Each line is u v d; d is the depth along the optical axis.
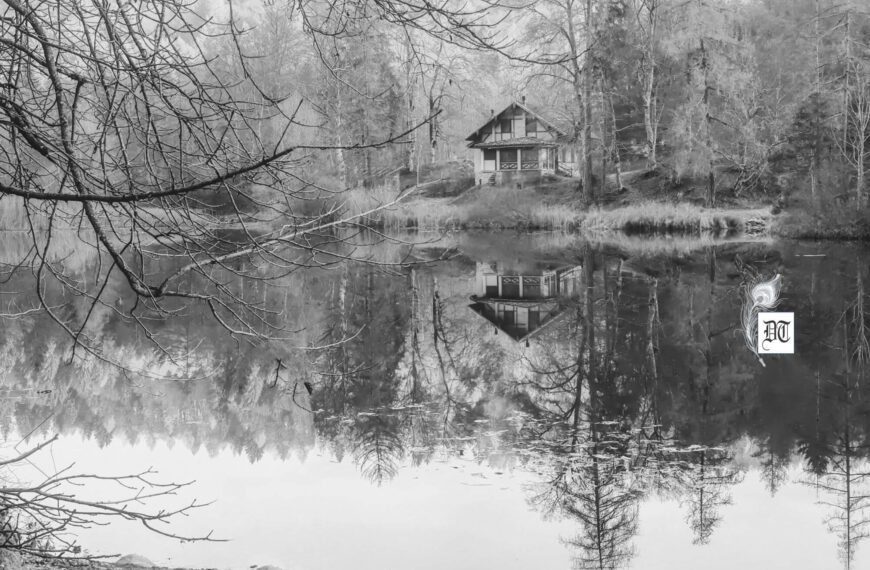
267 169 3.54
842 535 6.22
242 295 19.44
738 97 38.44
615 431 9.02
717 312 16.58
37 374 11.50
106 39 3.33
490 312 17.31
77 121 3.56
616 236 35.97
